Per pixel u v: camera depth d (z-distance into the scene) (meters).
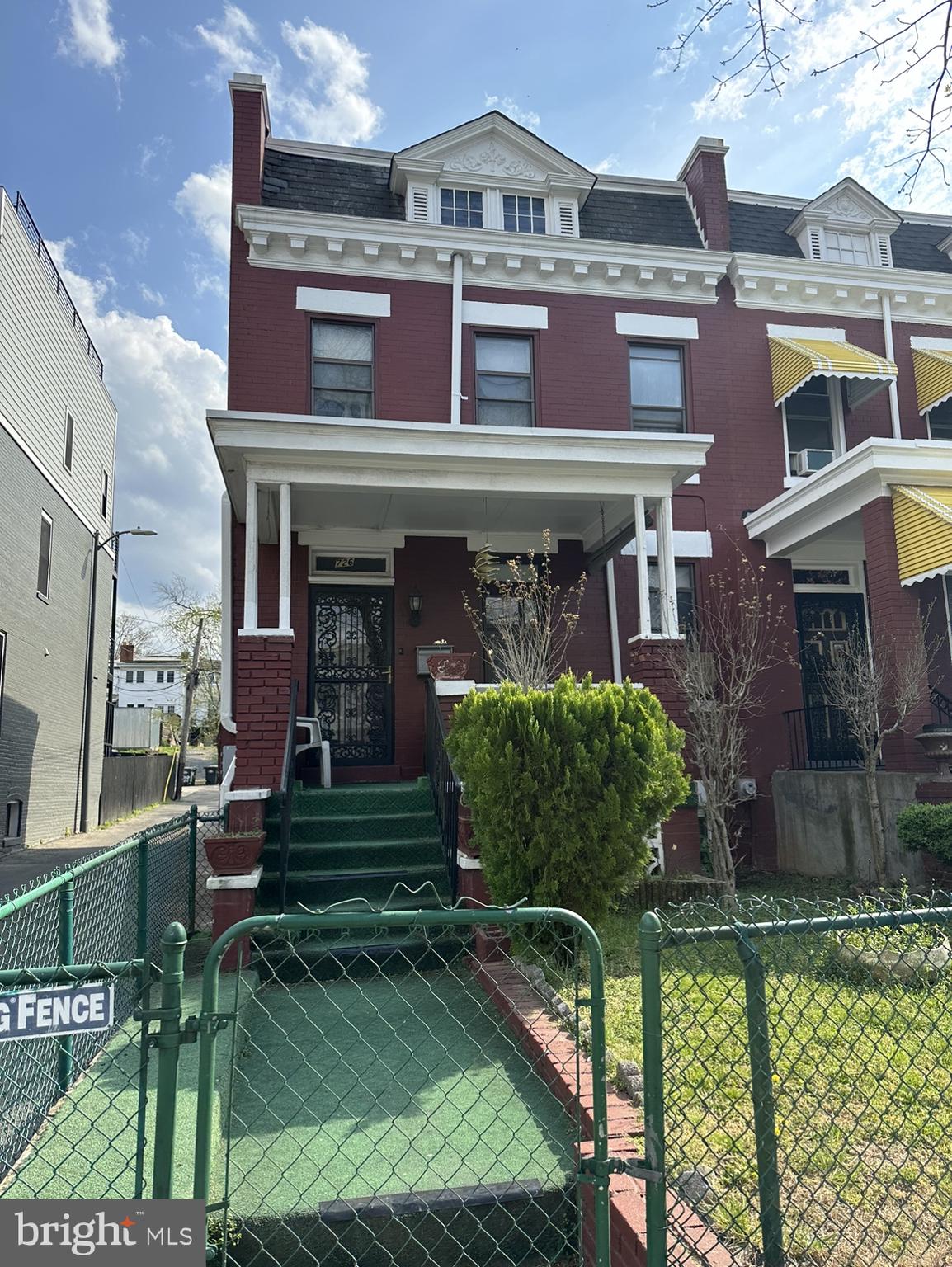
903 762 8.73
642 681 8.87
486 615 10.91
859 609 11.83
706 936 2.44
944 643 10.00
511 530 10.98
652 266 11.66
